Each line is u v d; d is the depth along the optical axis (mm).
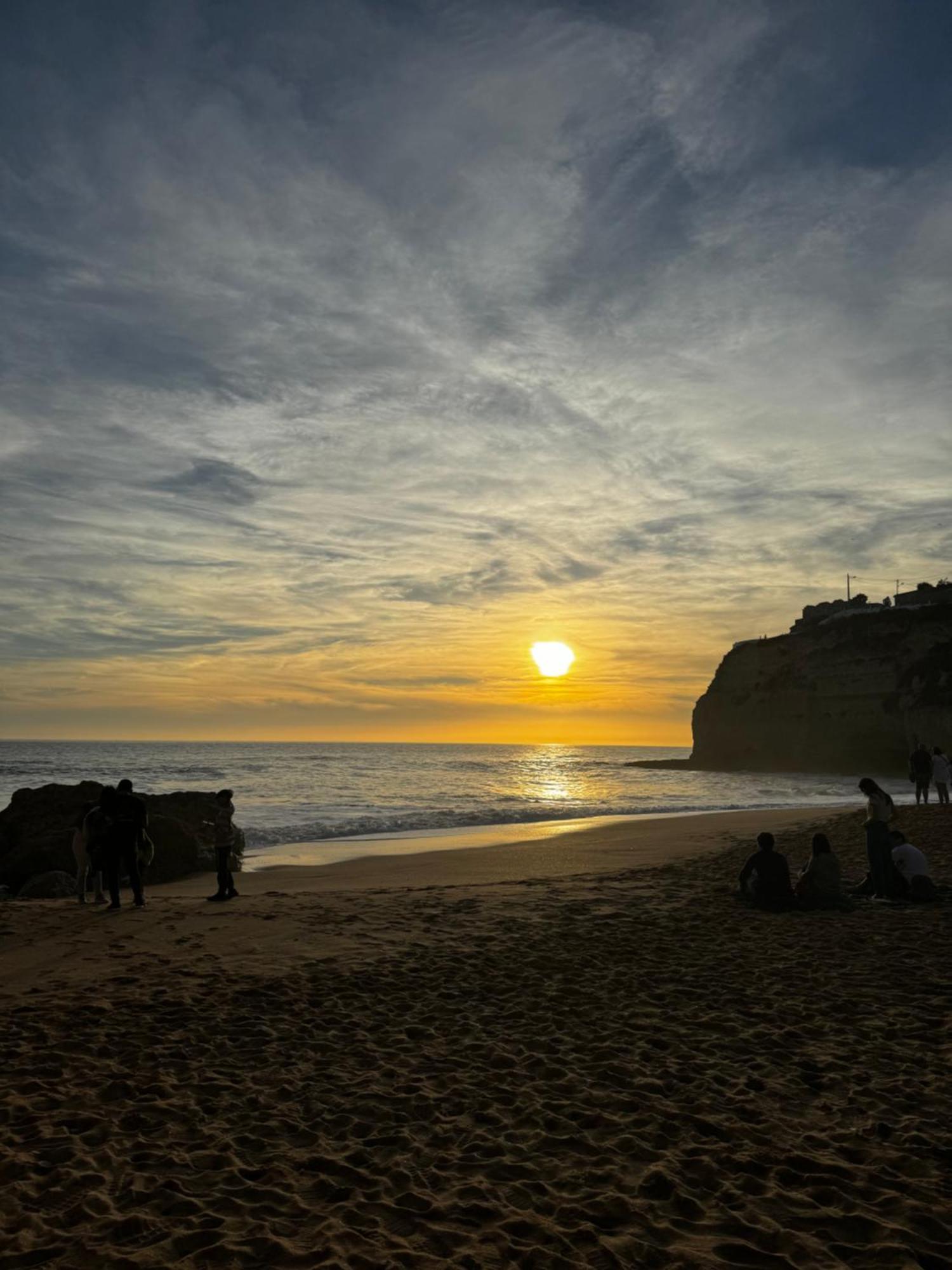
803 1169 4176
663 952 9016
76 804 20641
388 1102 5082
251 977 8102
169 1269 3316
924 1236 3531
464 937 9992
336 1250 3445
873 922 10336
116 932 10500
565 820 32094
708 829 26125
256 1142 4531
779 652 84250
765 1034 6230
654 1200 3887
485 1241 3531
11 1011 6953
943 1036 6113
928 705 64875
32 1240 3512
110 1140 4531
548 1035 6359
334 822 30031
